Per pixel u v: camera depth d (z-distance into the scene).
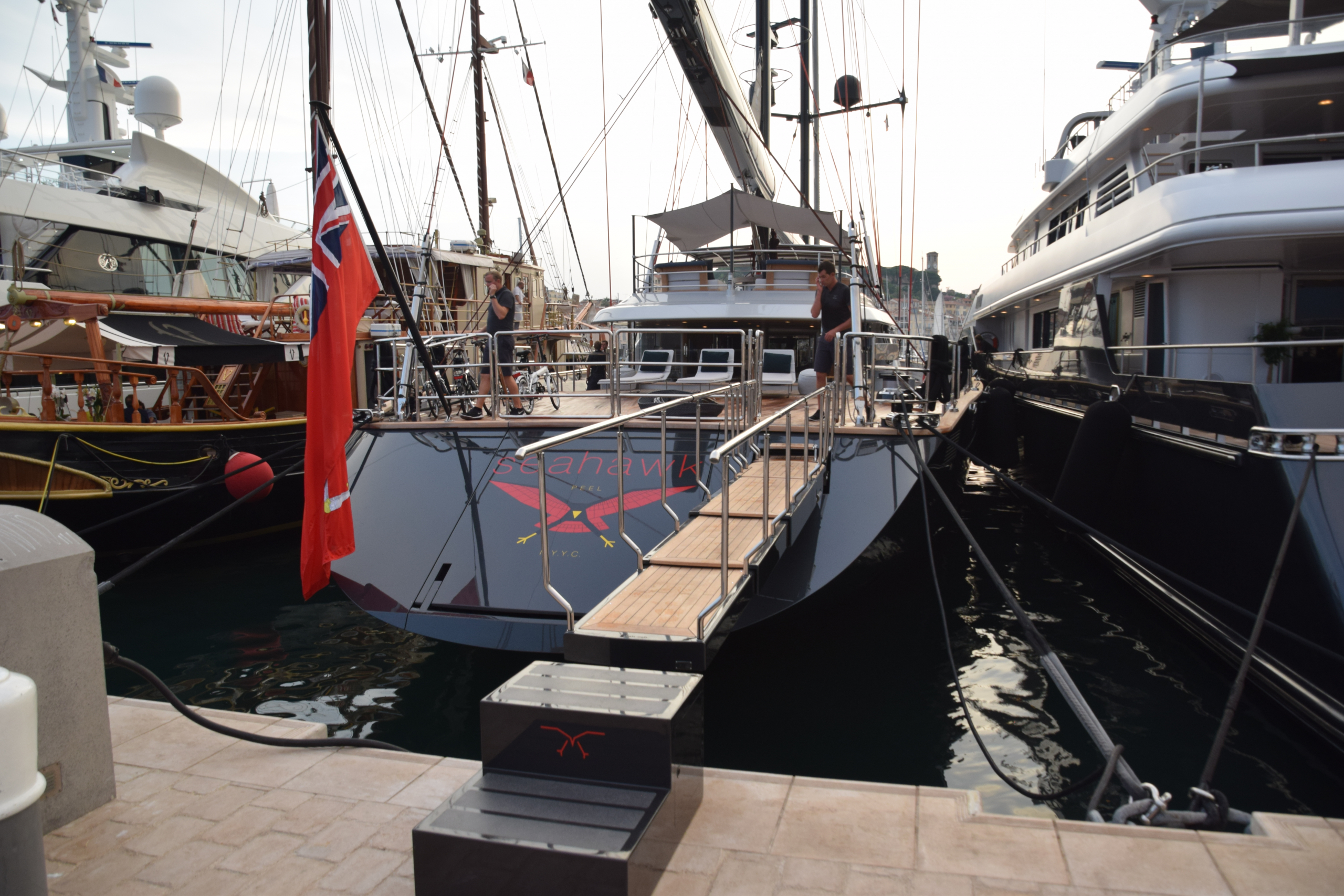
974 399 11.28
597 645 3.60
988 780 5.17
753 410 7.94
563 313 26.81
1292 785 5.10
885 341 14.60
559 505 6.45
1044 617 8.13
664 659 3.52
